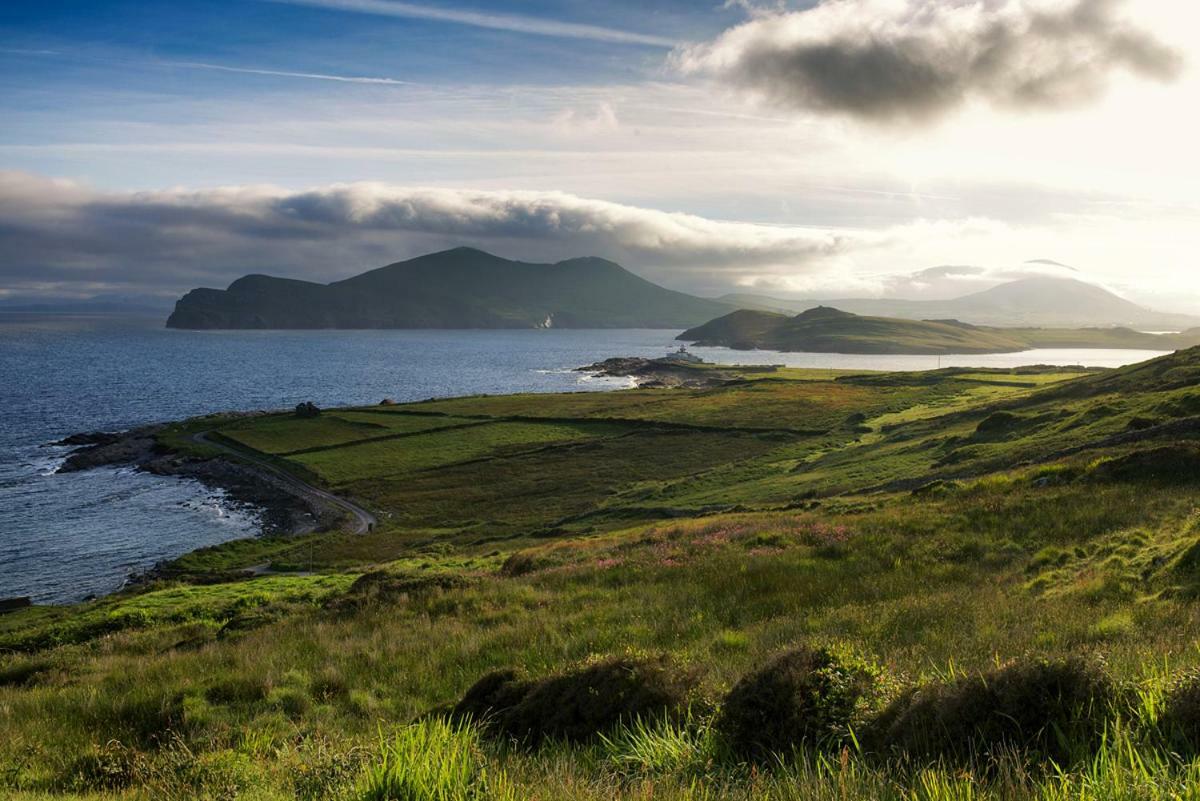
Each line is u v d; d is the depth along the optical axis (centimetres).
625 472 9044
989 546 2375
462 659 1470
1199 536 1788
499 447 10550
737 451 9719
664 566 2545
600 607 1945
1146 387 6488
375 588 2614
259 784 741
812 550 2575
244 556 6391
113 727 1168
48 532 7281
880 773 462
